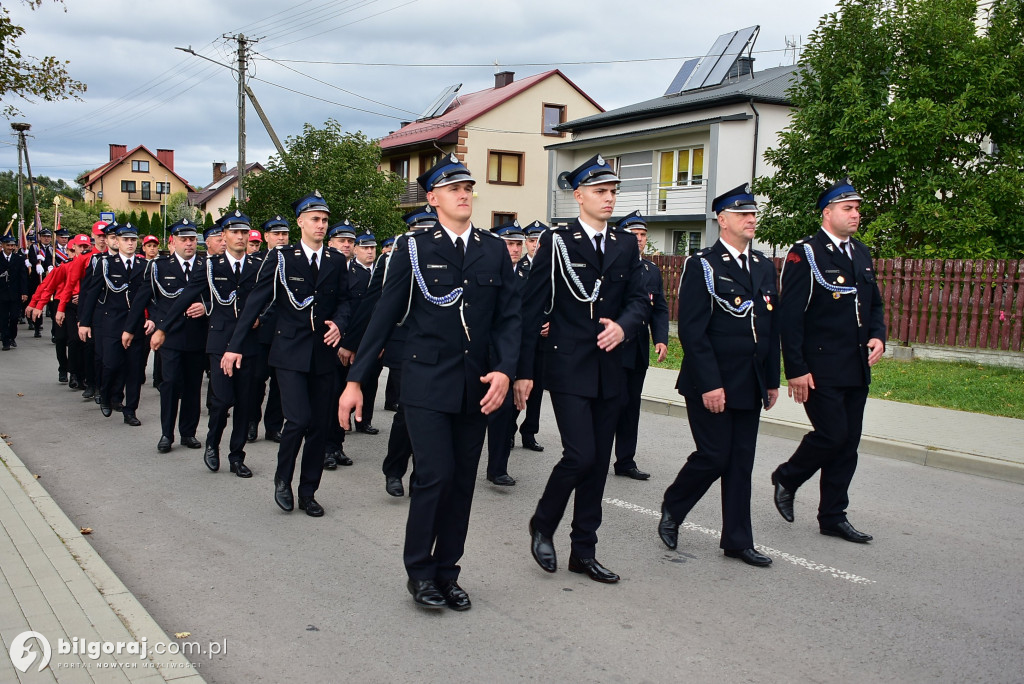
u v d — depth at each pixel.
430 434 4.41
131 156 84.00
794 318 5.60
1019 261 12.20
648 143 29.62
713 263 5.23
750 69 30.58
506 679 3.79
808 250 5.66
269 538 5.73
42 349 16.81
